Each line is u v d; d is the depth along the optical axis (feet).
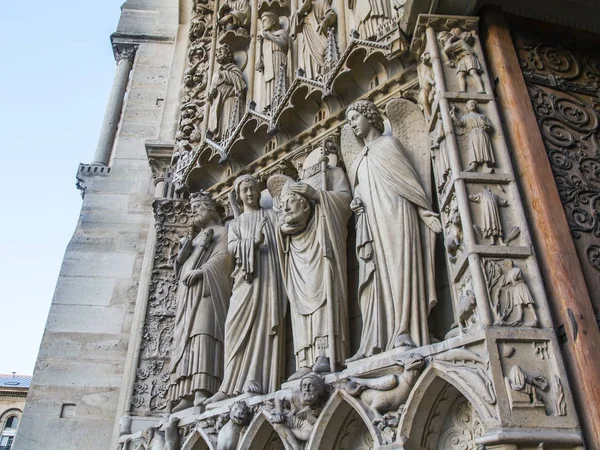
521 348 9.17
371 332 11.87
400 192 12.72
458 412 10.16
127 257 20.99
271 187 16.31
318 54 17.87
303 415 11.55
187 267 16.49
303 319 13.12
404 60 14.87
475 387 9.01
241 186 16.47
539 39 13.80
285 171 17.20
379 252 12.46
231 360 13.92
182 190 19.57
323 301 12.99
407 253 12.05
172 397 15.34
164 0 29.40
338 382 11.19
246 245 14.90
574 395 8.82
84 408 18.17
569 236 10.41
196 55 23.32
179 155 20.65
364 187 13.41
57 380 18.51
